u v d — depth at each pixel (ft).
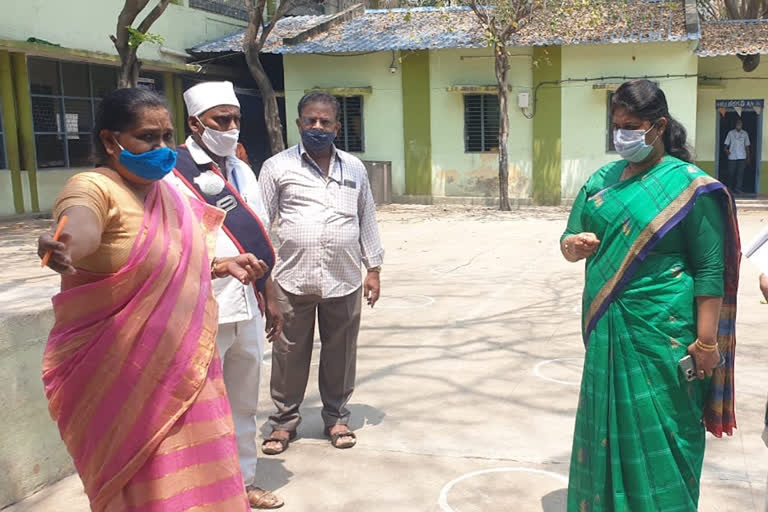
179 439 8.13
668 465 9.36
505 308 25.16
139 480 8.04
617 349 9.53
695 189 9.23
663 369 9.42
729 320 9.73
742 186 65.46
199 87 11.19
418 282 30.22
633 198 9.52
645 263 9.50
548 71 61.98
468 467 13.08
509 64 62.34
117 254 7.86
